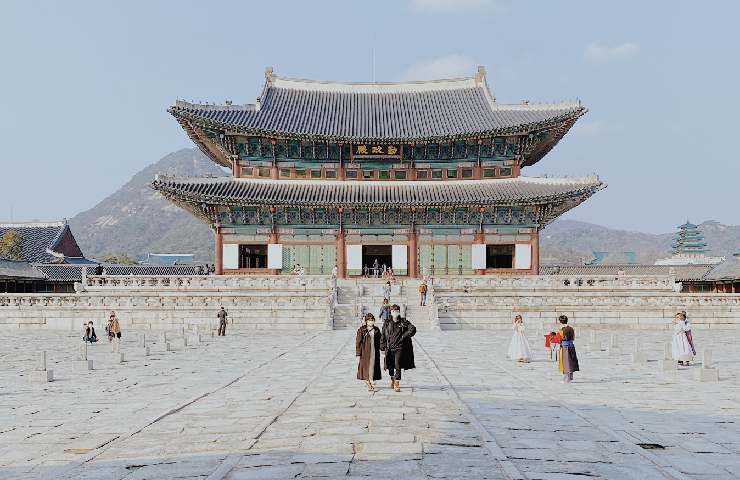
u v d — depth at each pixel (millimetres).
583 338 48219
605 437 16000
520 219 77062
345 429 16297
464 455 13867
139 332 55281
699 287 100062
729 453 14758
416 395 21453
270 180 79062
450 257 77500
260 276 67938
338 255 77188
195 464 13578
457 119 83312
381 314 48875
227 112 79375
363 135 80188
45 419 19484
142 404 21641
